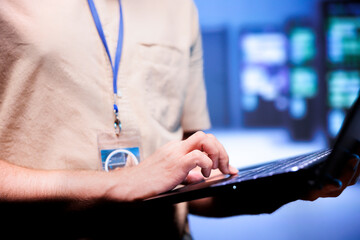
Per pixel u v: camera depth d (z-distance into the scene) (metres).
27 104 0.74
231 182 0.53
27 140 0.74
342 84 6.78
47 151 0.75
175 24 1.00
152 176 0.65
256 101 14.48
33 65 0.73
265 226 3.33
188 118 1.09
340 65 6.77
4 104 0.73
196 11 1.08
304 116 9.56
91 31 0.82
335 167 0.48
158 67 0.93
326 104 6.83
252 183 0.51
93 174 0.67
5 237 0.67
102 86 0.82
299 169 0.48
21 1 0.74
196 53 1.08
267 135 12.07
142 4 0.94
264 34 13.88
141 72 0.89
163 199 0.58
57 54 0.75
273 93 14.29
